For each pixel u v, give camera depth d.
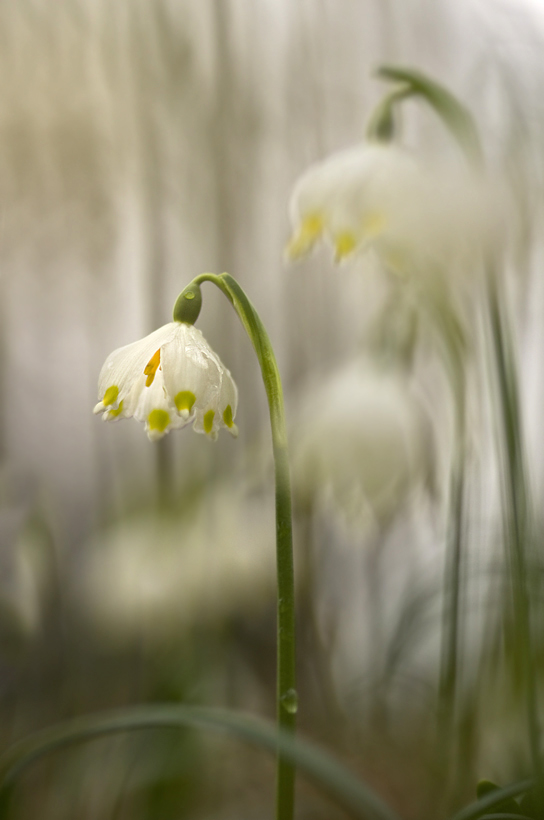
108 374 0.43
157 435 0.42
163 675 0.66
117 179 0.85
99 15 0.78
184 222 0.83
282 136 0.84
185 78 0.78
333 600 0.79
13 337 0.95
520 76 0.55
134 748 0.57
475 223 0.48
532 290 0.56
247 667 0.76
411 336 0.56
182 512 0.73
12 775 0.45
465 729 0.51
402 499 0.58
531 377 0.69
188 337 0.43
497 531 0.55
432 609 0.72
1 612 0.70
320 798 0.55
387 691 0.64
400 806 0.55
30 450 0.97
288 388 0.82
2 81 0.79
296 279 0.83
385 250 0.50
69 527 0.95
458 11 0.74
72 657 0.74
